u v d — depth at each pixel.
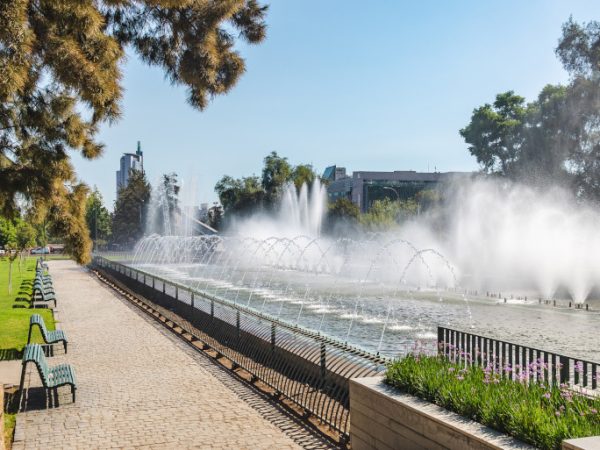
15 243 39.44
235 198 84.50
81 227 10.80
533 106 54.38
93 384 10.02
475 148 60.75
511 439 4.28
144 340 14.52
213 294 24.00
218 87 11.48
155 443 6.99
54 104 10.31
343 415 7.71
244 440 7.06
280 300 21.80
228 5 10.97
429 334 14.39
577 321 16.28
